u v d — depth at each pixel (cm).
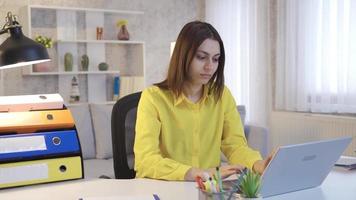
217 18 480
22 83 421
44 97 159
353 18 345
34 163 144
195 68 159
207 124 174
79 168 152
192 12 520
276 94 425
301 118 386
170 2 505
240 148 172
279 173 125
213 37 159
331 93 370
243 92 451
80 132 365
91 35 450
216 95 175
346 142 136
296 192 133
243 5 446
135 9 483
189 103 169
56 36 432
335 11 362
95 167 333
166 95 168
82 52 449
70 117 156
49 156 147
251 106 441
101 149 366
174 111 168
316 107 383
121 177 182
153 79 498
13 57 151
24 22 411
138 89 454
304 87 392
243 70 449
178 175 146
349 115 362
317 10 376
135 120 188
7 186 139
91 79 454
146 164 153
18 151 142
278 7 414
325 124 364
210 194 107
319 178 138
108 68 461
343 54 356
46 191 137
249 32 440
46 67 421
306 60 388
